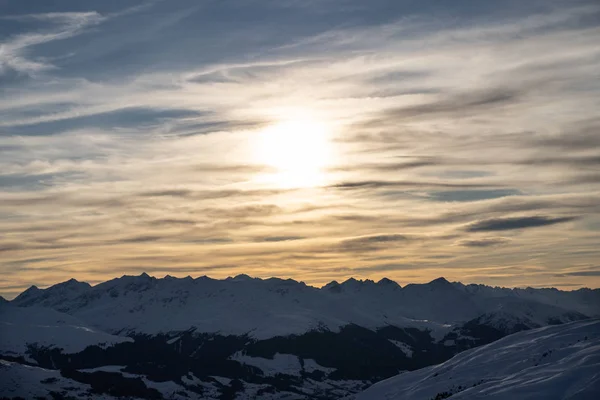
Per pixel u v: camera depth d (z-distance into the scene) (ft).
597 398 569.64
